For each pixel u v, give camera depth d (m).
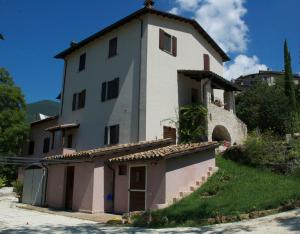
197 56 27.08
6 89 32.31
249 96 36.38
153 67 23.34
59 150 25.53
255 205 12.23
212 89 26.50
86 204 17.00
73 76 29.50
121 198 16.92
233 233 9.62
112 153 17.69
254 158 19.34
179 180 15.67
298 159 17.69
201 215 12.20
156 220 12.43
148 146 19.25
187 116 23.56
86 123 26.67
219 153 21.77
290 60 40.47
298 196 12.66
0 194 26.56
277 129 32.66
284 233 9.08
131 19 24.59
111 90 25.02
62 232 11.12
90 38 27.42
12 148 31.00
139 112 22.52
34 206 19.88
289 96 38.25
